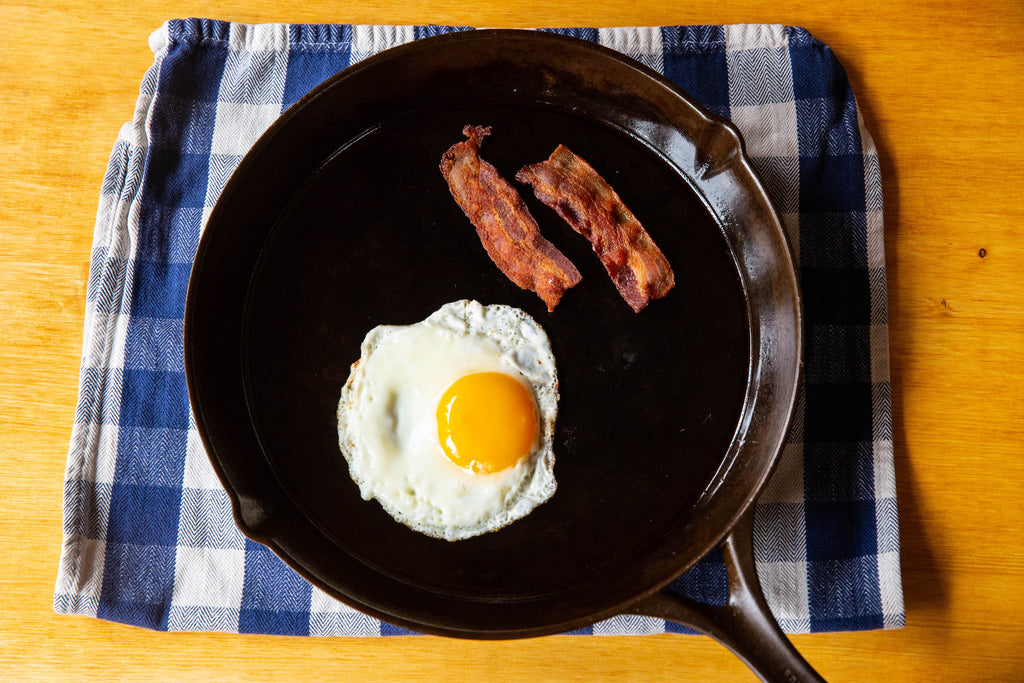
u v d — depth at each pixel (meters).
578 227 0.44
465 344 0.43
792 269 0.41
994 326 0.47
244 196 0.42
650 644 0.46
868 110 0.48
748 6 0.48
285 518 0.41
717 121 0.42
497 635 0.39
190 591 0.44
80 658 0.45
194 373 0.40
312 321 0.43
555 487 0.43
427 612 0.40
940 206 0.47
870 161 0.46
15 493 0.45
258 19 0.47
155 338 0.45
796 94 0.46
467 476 0.42
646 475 0.43
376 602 0.41
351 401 0.42
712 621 0.39
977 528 0.46
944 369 0.47
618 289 0.44
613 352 0.43
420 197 0.44
